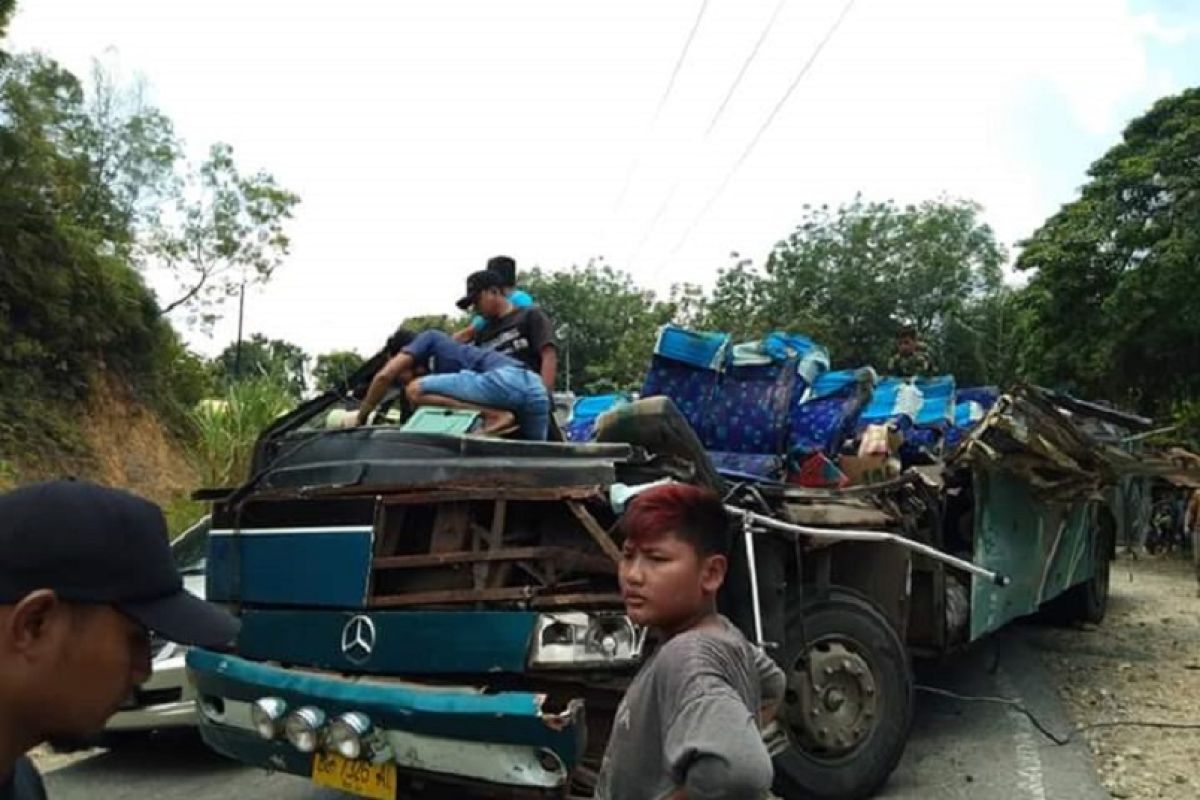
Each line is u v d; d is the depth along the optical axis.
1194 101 19.78
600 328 35.44
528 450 4.21
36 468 17.83
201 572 7.17
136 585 1.36
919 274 32.00
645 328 32.56
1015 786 5.35
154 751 6.76
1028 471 6.80
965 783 5.42
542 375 6.23
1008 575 7.14
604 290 36.47
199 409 14.51
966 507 6.70
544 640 3.90
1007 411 6.30
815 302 32.81
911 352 10.41
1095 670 8.29
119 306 21.83
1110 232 19.56
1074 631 10.08
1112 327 19.47
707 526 2.34
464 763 3.77
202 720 4.73
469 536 4.22
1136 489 17.34
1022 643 9.45
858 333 32.19
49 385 19.73
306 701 4.13
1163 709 7.02
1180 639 9.70
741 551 4.59
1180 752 5.98
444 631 4.02
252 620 4.55
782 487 5.10
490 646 3.94
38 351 19.06
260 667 4.38
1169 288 18.27
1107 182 19.98
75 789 5.95
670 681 2.12
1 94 19.39
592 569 4.03
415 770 3.92
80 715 1.34
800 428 6.77
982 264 32.81
